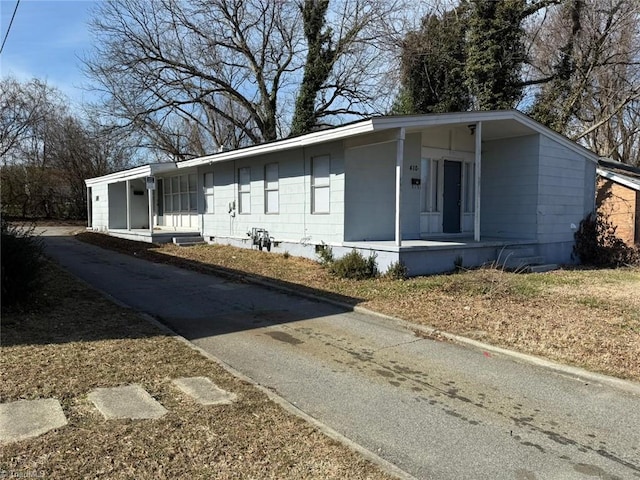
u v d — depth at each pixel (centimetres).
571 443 350
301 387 454
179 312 757
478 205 1170
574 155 1411
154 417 362
